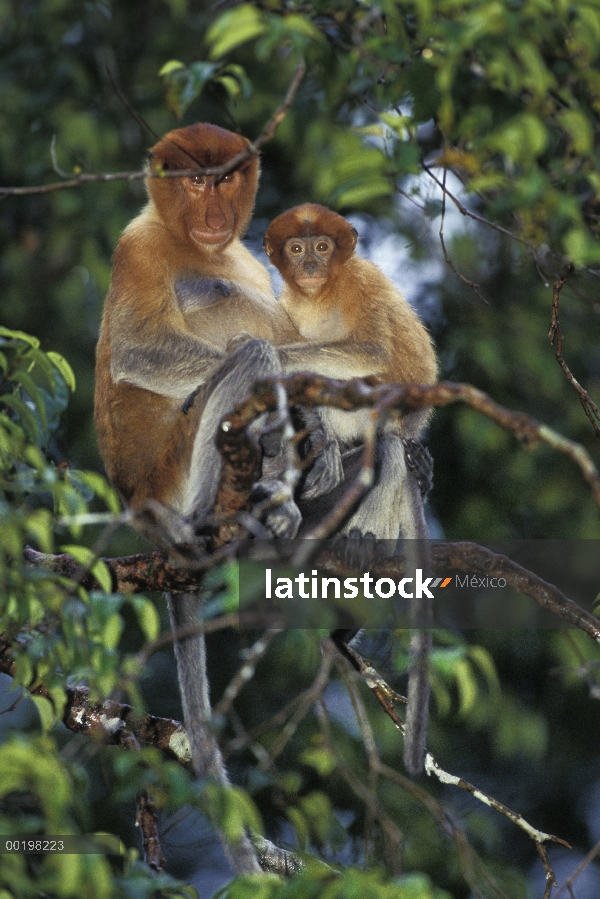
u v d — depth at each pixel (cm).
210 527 959
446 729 1581
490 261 1777
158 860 852
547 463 1706
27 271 1756
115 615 729
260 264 1310
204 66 770
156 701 1609
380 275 1267
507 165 773
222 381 1102
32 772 578
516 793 1695
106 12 1847
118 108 1792
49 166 1697
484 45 689
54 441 1645
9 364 879
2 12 1789
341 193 712
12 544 680
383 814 734
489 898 832
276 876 673
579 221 703
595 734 1695
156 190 1217
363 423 1194
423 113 721
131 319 1180
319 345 1194
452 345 1706
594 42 713
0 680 1568
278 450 1132
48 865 579
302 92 1669
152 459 1194
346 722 1432
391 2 709
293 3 778
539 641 1661
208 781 627
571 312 1766
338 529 1118
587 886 1662
